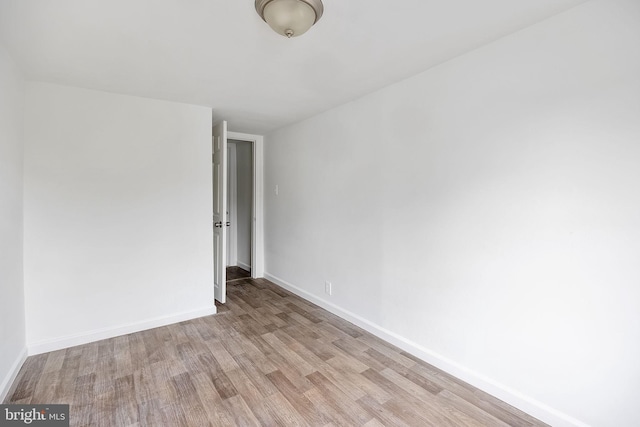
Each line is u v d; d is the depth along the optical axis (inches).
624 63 54.7
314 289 138.3
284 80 94.1
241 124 150.7
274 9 53.7
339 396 74.6
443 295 84.9
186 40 69.9
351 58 79.7
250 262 196.1
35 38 68.4
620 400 56.5
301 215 145.4
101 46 72.2
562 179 62.3
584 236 59.8
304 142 141.6
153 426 64.6
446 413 68.9
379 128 103.0
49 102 93.9
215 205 142.9
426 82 87.3
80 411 68.6
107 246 103.5
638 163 53.8
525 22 64.3
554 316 64.1
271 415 68.2
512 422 66.2
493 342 74.2
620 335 56.2
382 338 104.2
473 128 76.4
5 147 75.2
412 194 92.5
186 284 119.2
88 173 99.9
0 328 71.8
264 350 96.6
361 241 112.0
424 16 61.3
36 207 92.0
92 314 101.3
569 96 60.9
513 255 69.9
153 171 111.2
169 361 89.6
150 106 110.2
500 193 71.8
